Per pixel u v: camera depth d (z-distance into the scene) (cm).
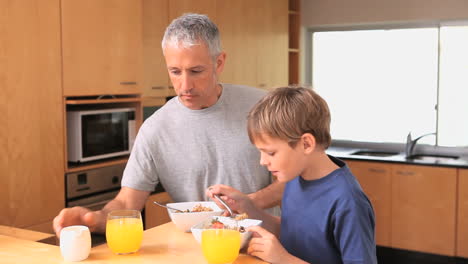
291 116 127
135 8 331
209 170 188
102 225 163
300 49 543
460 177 417
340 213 129
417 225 436
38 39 274
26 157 274
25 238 173
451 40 496
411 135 520
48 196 286
